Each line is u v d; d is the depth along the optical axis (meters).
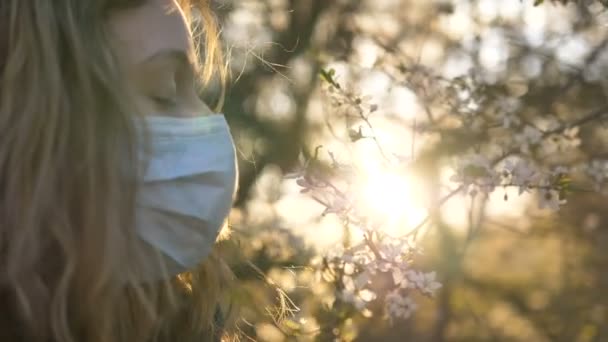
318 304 2.26
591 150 3.77
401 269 2.28
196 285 1.59
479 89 3.11
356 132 2.35
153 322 1.34
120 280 1.28
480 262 6.07
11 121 1.27
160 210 1.36
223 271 1.68
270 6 5.59
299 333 2.15
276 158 5.55
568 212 5.20
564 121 3.30
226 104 5.36
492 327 6.23
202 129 1.42
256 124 5.53
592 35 4.38
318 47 3.67
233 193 1.46
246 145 5.55
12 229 1.25
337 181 2.25
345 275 2.24
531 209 5.16
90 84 1.29
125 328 1.32
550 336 5.73
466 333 6.17
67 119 1.27
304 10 5.64
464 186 2.49
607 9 3.26
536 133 2.94
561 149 3.00
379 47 3.67
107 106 1.29
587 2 3.25
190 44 1.45
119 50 1.36
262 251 3.35
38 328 1.25
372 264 2.25
